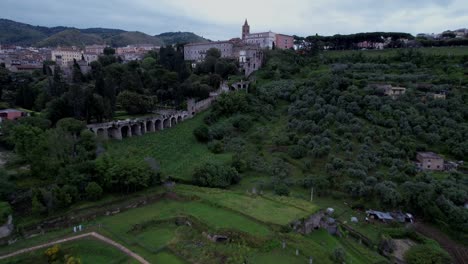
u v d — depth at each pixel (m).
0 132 72.19
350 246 53.25
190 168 76.06
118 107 105.50
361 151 77.44
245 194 64.81
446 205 61.50
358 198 68.12
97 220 53.09
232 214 55.09
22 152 57.66
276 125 99.75
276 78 132.38
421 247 52.34
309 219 54.97
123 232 49.03
